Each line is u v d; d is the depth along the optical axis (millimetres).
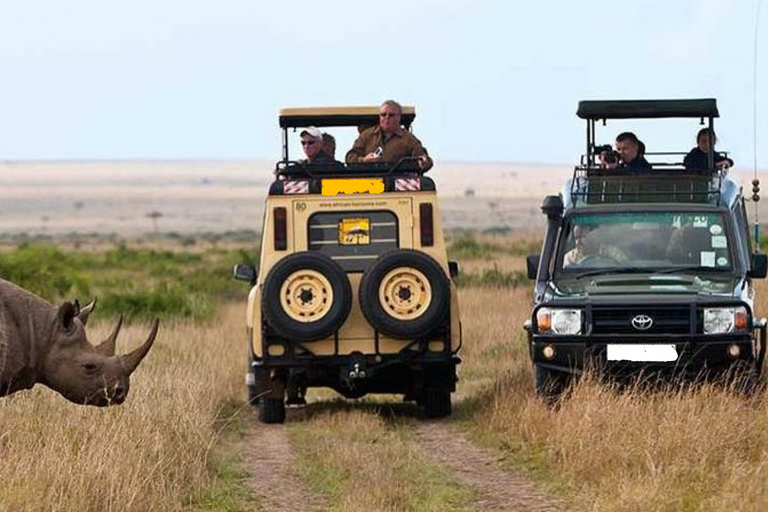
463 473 39000
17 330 39156
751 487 31922
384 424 47406
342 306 48188
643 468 35625
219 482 38094
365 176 49688
